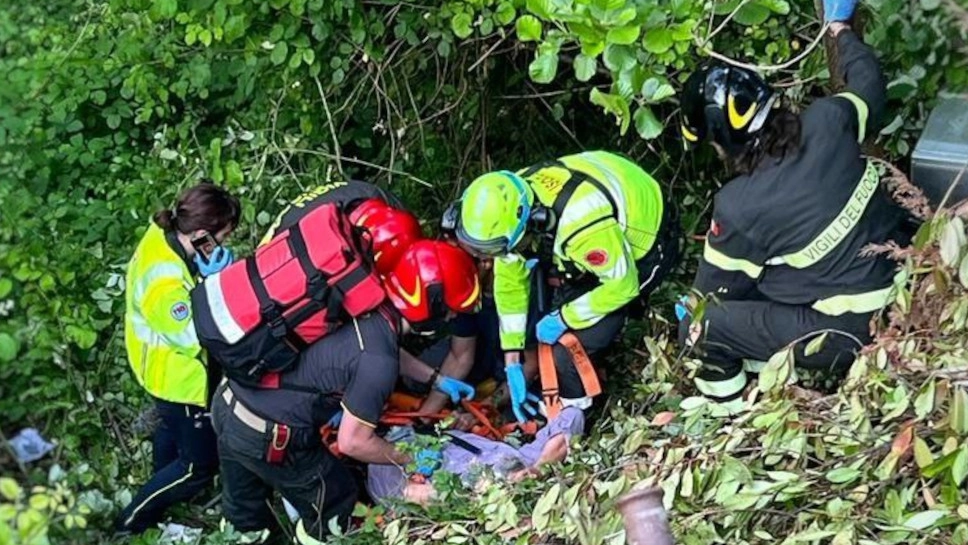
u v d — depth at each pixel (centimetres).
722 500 266
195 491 363
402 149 452
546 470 325
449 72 448
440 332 375
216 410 329
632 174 345
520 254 342
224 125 461
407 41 419
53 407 360
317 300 305
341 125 445
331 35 404
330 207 318
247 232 411
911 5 326
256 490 346
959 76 326
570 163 345
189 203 332
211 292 311
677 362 351
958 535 241
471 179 473
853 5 314
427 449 336
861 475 261
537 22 322
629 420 329
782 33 358
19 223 386
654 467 291
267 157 432
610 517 268
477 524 313
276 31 391
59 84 444
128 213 423
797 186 289
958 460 238
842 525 251
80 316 379
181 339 334
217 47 416
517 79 453
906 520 248
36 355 360
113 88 468
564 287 363
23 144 421
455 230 339
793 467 278
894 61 336
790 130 288
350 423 315
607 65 311
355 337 312
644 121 315
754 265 304
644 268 349
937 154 314
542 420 371
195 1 395
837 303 301
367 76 426
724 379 335
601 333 356
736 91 287
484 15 371
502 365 396
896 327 283
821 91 373
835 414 281
